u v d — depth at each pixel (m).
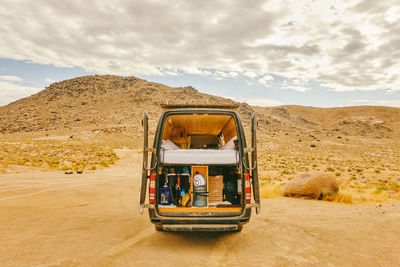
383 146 96.44
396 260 3.80
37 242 4.21
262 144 90.62
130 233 4.97
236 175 4.76
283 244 4.51
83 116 176.88
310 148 83.69
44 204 7.55
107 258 3.70
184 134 7.26
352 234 5.07
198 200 4.35
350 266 3.60
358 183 22.09
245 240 4.71
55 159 33.72
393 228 5.39
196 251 4.12
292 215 6.96
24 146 54.06
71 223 5.47
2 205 7.00
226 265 3.58
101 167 30.42
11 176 15.81
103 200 8.85
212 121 6.52
